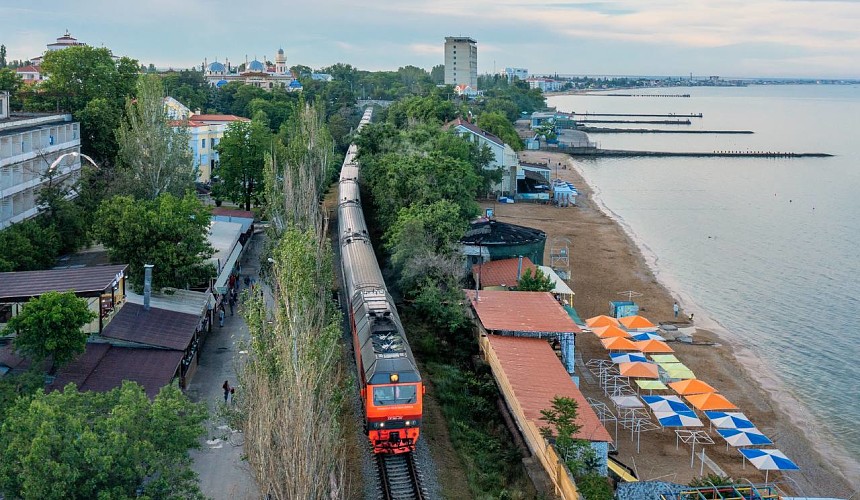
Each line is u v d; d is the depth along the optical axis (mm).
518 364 56500
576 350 74812
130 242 62938
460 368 62688
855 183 193750
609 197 169500
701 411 60688
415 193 88188
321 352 39594
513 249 86000
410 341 64250
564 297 80375
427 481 43000
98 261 76000
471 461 47000
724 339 81438
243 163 112062
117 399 36000
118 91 115125
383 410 44125
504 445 50719
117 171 86688
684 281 103250
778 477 53219
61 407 33625
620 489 42906
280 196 76062
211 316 67938
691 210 154625
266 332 40281
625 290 97062
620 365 64938
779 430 60938
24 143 85062
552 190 159625
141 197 83688
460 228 80750
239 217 101625
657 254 117375
